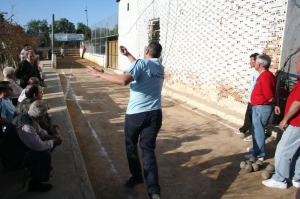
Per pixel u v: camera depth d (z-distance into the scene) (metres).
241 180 4.98
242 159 5.80
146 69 3.92
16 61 13.02
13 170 4.09
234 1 8.86
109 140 6.79
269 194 4.54
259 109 5.34
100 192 4.52
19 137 3.90
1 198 3.82
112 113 9.28
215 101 10.12
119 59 22.66
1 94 5.32
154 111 4.03
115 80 3.68
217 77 9.95
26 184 4.16
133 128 4.10
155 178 3.93
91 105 10.40
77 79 17.45
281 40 7.31
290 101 4.40
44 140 4.25
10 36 11.56
